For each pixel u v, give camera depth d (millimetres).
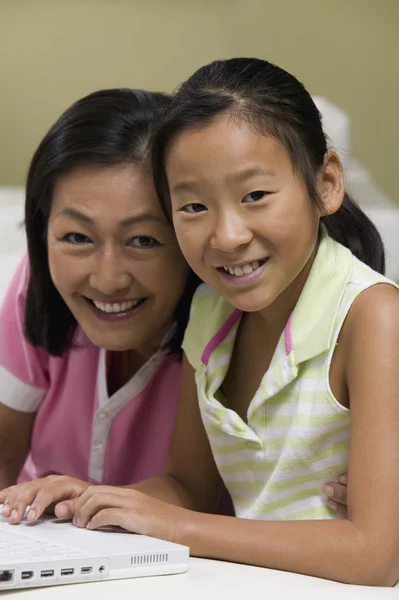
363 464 997
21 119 3457
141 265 1257
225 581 885
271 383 1126
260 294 1077
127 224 1233
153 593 831
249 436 1156
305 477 1127
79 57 3422
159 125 1120
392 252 2490
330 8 3504
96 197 1230
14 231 2625
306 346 1105
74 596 817
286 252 1064
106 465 1470
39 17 3406
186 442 1293
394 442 997
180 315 1371
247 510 1203
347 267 1120
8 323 1509
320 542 961
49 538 968
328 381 1093
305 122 1110
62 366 1485
